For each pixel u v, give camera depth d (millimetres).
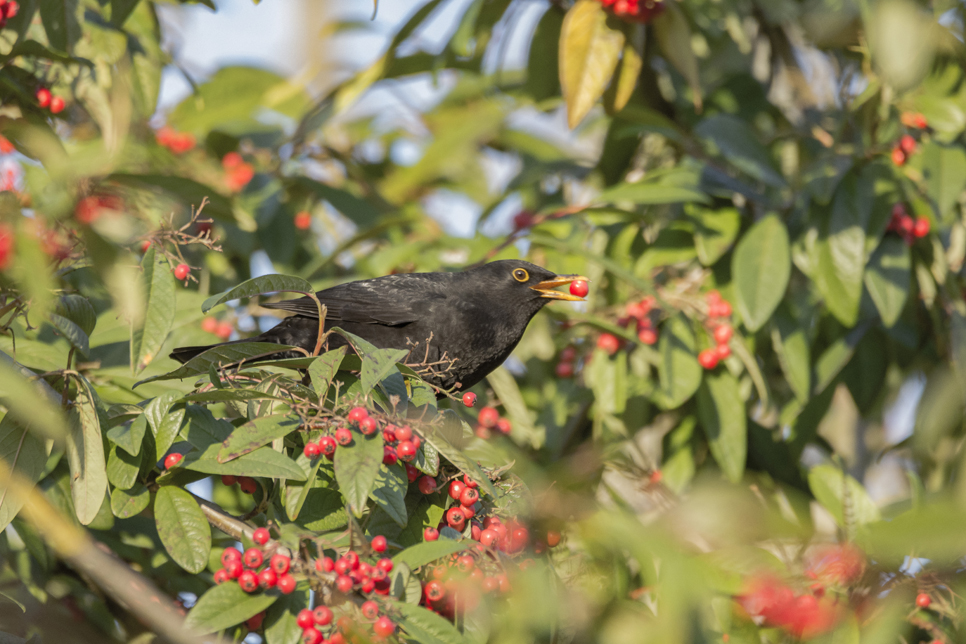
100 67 8828
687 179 9633
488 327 9727
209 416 6027
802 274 10164
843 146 9898
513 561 5543
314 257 12703
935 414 4613
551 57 11750
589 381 10062
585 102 9445
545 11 11375
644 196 9195
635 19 9547
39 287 3938
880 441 11484
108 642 8195
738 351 9523
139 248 7965
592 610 4512
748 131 9977
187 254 10750
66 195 6594
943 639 5590
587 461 7180
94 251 5883
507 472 6203
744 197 10000
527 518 5801
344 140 15062
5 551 8164
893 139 9719
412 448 5547
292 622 5352
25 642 6688
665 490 7453
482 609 5371
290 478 5375
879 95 9594
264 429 5496
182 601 8664
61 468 7141
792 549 5902
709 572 5723
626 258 10555
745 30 12359
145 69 10141
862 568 5539
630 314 9930
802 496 9336
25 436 5695
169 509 5738
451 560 5641
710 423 9336
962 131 9781
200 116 13602
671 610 3338
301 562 5297
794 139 11203
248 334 11547
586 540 5520
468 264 10453
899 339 9969
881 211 9234
